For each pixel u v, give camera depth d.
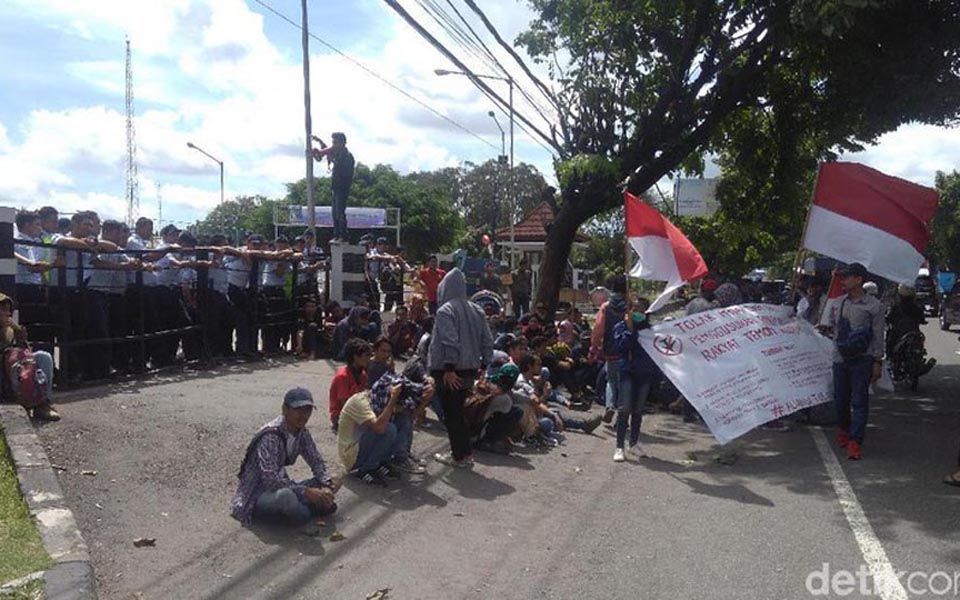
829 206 9.74
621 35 14.04
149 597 4.57
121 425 7.61
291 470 6.97
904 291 13.84
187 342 10.98
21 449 6.42
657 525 6.25
